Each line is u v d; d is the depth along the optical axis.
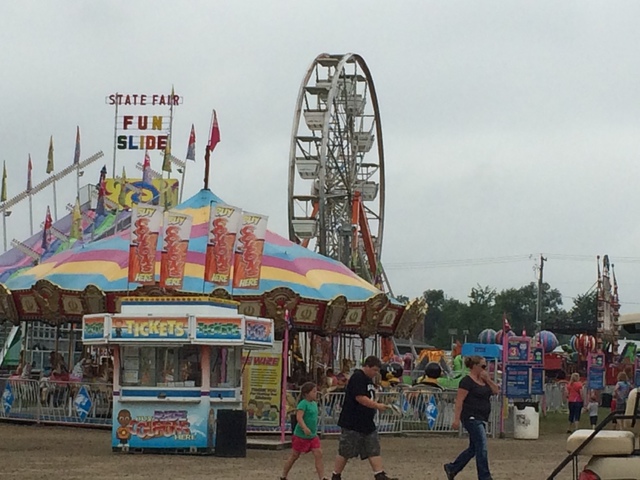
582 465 22.17
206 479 18.17
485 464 17.22
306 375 34.09
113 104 65.56
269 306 32.88
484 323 160.62
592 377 43.88
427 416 31.94
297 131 53.34
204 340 22.83
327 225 54.25
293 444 17.67
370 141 55.53
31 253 55.16
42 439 26.78
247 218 30.53
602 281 61.00
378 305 35.00
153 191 65.50
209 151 37.94
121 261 34.22
